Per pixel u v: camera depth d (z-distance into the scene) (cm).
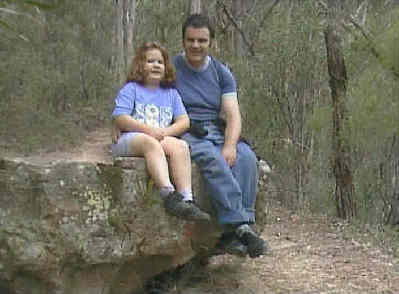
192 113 441
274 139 1016
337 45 799
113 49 1714
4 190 366
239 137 432
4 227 360
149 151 384
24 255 354
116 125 409
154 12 1609
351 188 812
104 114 1386
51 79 1333
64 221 361
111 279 391
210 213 417
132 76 416
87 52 1678
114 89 1488
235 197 404
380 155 1009
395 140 998
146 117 408
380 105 788
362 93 795
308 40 956
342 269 520
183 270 453
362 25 989
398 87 803
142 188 384
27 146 960
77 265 372
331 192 989
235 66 1033
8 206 365
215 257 512
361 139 813
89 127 1268
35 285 373
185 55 447
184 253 420
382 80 813
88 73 1537
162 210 390
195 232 413
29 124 1087
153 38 1614
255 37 1134
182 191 385
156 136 394
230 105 439
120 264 388
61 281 369
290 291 456
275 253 558
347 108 796
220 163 405
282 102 995
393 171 1026
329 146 975
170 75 421
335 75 800
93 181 371
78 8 1553
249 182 417
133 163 382
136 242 383
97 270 383
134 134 393
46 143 1008
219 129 441
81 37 1692
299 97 993
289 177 1011
